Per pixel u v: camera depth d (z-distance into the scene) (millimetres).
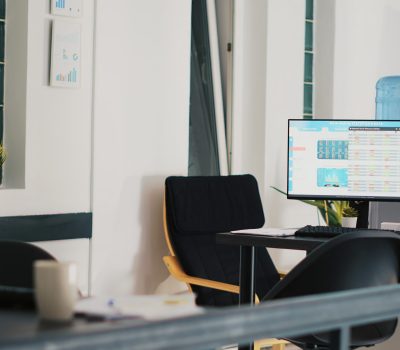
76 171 4027
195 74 4844
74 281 1393
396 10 5703
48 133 3930
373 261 2670
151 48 4316
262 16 4996
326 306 1403
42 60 3906
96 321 1367
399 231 3408
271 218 5012
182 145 4465
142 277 4309
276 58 5023
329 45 5410
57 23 3922
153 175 4336
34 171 3887
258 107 5012
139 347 1148
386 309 1519
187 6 4473
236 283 4184
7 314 1440
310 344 3012
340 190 3771
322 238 3178
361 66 5535
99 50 4082
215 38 4922
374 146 3750
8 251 2199
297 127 3785
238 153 5008
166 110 4391
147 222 4312
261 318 1297
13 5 3955
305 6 5336
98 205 4098
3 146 3980
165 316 1361
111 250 4160
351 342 2771
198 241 4195
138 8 4246
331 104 5406
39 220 3865
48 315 1376
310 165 3785
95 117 4074
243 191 4434
